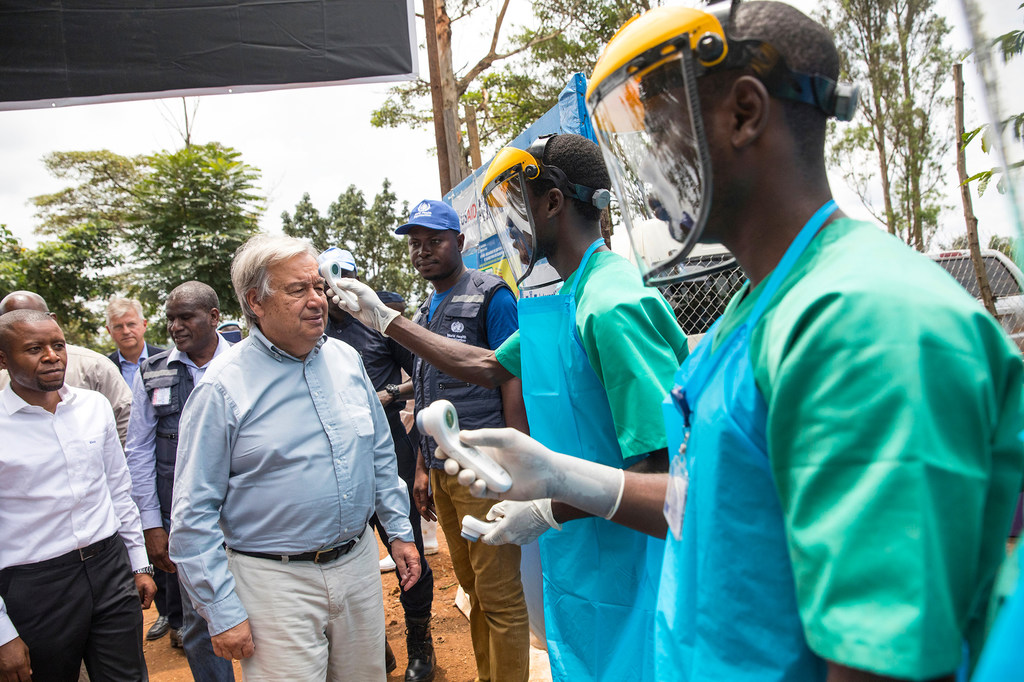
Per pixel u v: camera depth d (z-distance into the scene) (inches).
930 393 24.3
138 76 202.7
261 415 84.0
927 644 22.9
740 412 32.6
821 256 30.9
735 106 32.5
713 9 33.2
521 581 114.3
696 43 32.4
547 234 72.1
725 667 32.6
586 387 68.9
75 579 105.3
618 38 36.2
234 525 84.4
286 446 83.7
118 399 162.4
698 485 35.0
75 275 880.3
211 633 79.7
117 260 920.9
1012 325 40.0
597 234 73.2
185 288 140.9
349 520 87.0
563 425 71.6
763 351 31.5
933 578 23.2
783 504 29.5
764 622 31.9
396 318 94.3
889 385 24.7
